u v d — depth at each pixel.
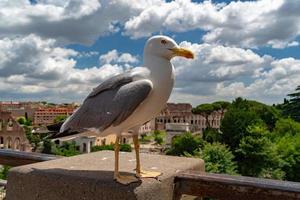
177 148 15.02
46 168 1.00
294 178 12.58
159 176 0.93
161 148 25.75
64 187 0.92
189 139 14.79
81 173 0.94
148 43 0.95
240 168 12.02
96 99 0.97
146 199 0.86
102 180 0.88
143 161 1.13
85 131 0.98
